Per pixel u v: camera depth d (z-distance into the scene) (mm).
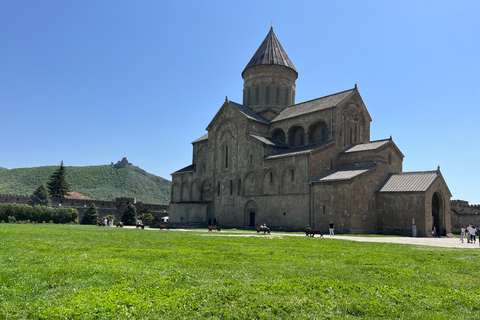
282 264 13547
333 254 17359
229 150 55969
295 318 7715
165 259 14461
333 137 48125
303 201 44875
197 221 57000
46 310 7562
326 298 9023
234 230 44312
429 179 41969
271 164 49250
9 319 7141
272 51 61031
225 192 55531
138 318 7371
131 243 21266
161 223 65000
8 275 10586
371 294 9430
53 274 10805
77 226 45938
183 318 7516
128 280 10344
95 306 7883
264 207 49250
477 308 8633
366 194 42500
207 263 13422
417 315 7895
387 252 19078
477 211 55375
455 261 15703
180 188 64688
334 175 43719
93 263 12664
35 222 55625
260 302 8500
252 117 54656
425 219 39688
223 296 8938
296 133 53844
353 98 51531
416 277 11883
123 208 70812
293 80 61125
